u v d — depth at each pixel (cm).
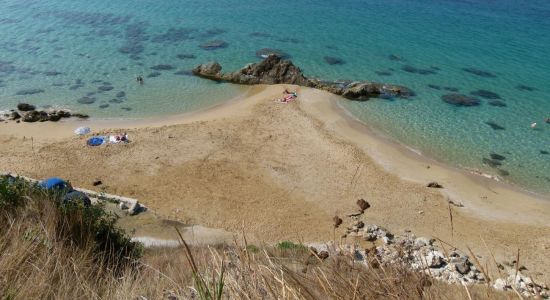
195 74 5147
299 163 3491
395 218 2948
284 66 5044
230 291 409
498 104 4538
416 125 4184
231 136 3825
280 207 2975
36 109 4288
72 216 1038
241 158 3506
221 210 2905
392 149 3800
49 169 3266
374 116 4316
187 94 4722
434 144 3912
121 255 1091
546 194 3347
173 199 2991
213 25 6538
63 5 7294
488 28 6600
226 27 6481
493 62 5491
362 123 4194
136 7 7238
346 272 438
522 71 5259
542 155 3775
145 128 3925
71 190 2392
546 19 7019
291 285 393
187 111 4391
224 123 4056
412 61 5522
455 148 3862
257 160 3494
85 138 3719
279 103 4481
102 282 705
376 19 6906
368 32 6391
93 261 845
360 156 3641
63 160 3391
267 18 6862
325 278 397
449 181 3406
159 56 5531
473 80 5050
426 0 7881
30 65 5162
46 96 4544
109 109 4372
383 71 5256
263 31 6369
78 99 4519
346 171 3428
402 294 410
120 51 5609
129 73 5094
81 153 3491
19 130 3891
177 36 6128
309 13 7119
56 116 4131
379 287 413
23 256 639
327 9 7331
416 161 3659
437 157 3744
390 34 6328
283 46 5903
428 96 4684
